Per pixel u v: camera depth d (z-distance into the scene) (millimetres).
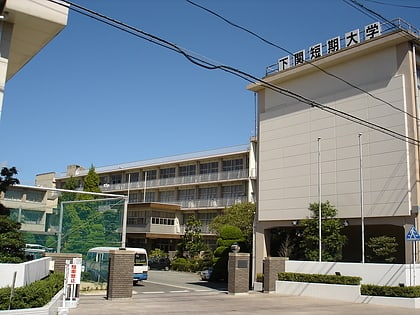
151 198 54594
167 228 50125
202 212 49094
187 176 50969
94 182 46000
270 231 27547
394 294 17891
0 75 11172
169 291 23250
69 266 12742
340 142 23609
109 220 28516
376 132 22109
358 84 23297
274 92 27797
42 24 11719
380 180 21594
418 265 18766
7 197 38281
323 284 20297
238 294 21000
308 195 24703
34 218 28422
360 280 19359
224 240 32500
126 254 17484
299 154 25562
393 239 20844
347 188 22906
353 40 23734
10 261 12336
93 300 16688
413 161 20531
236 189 46344
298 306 17047
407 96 21188
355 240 24984
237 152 46031
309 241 22969
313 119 25156
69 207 28703
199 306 15922
